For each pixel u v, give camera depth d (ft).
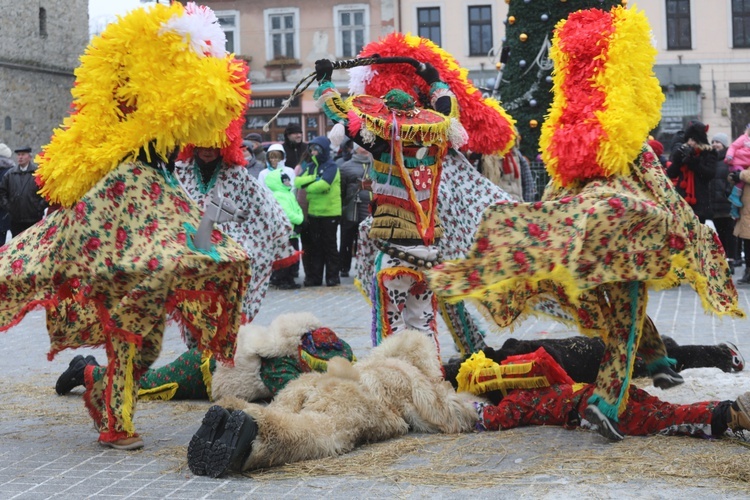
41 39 127.03
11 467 14.80
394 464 14.33
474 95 21.42
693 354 19.97
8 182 43.91
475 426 16.12
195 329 16.34
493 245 13.93
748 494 12.40
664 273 14.05
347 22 122.72
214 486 13.47
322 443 14.58
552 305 17.99
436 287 13.91
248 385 18.48
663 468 13.51
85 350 26.16
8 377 22.44
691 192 38.11
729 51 120.88
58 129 15.69
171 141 15.19
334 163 40.83
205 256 15.05
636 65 14.99
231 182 20.90
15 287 15.55
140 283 14.88
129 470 14.46
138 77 15.12
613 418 14.80
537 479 13.30
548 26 37.81
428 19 122.21
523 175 35.47
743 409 14.32
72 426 17.51
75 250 15.16
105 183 15.15
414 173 19.36
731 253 42.22
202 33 15.26
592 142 14.53
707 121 121.70
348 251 44.55
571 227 13.71
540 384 16.19
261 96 123.44
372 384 15.79
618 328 14.71
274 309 34.30
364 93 21.53
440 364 17.24
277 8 122.72
